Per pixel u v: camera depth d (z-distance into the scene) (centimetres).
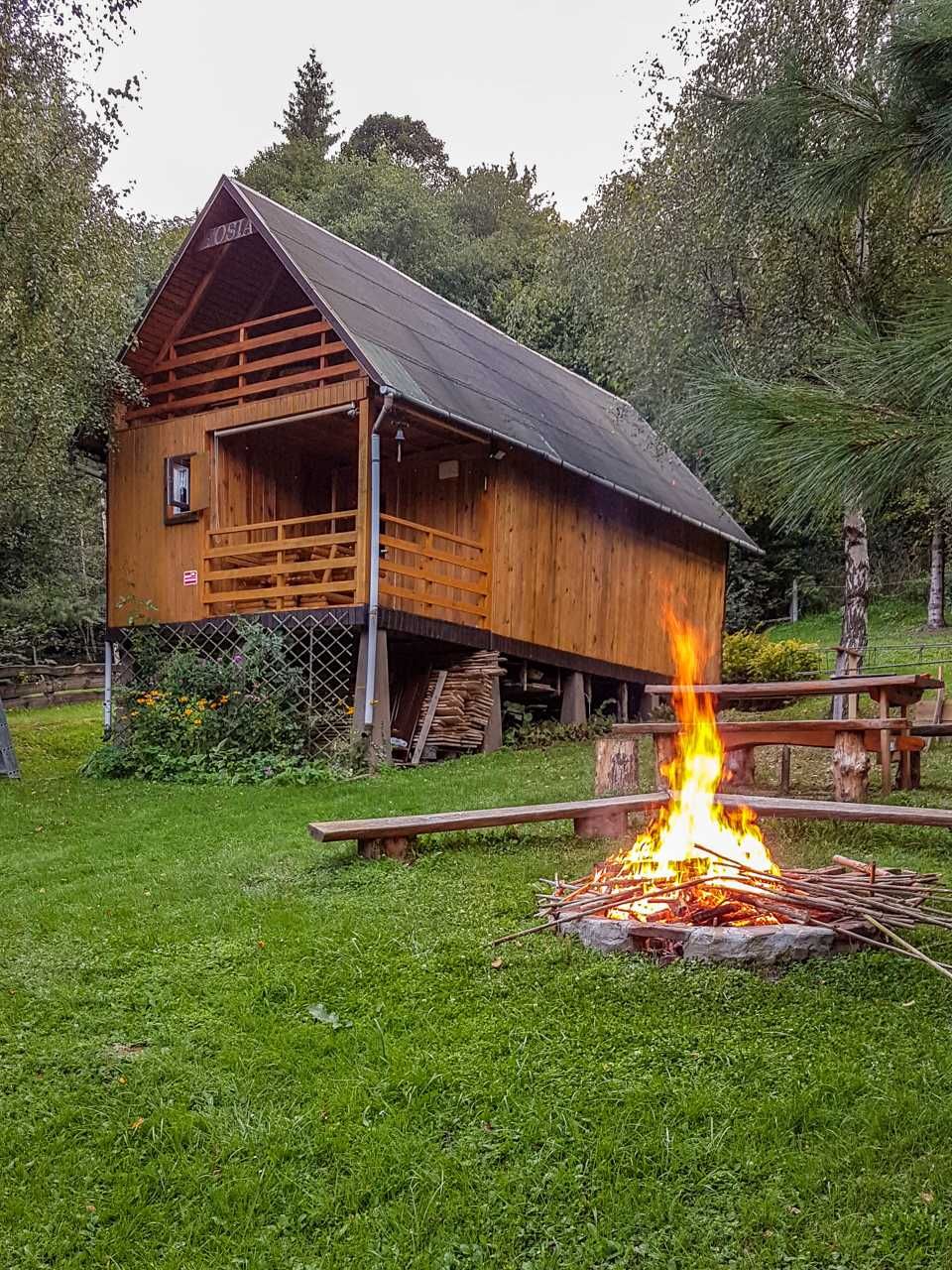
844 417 263
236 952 452
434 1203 272
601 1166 282
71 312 1198
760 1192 268
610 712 1561
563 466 1266
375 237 2975
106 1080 345
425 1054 348
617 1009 377
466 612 1231
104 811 875
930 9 284
